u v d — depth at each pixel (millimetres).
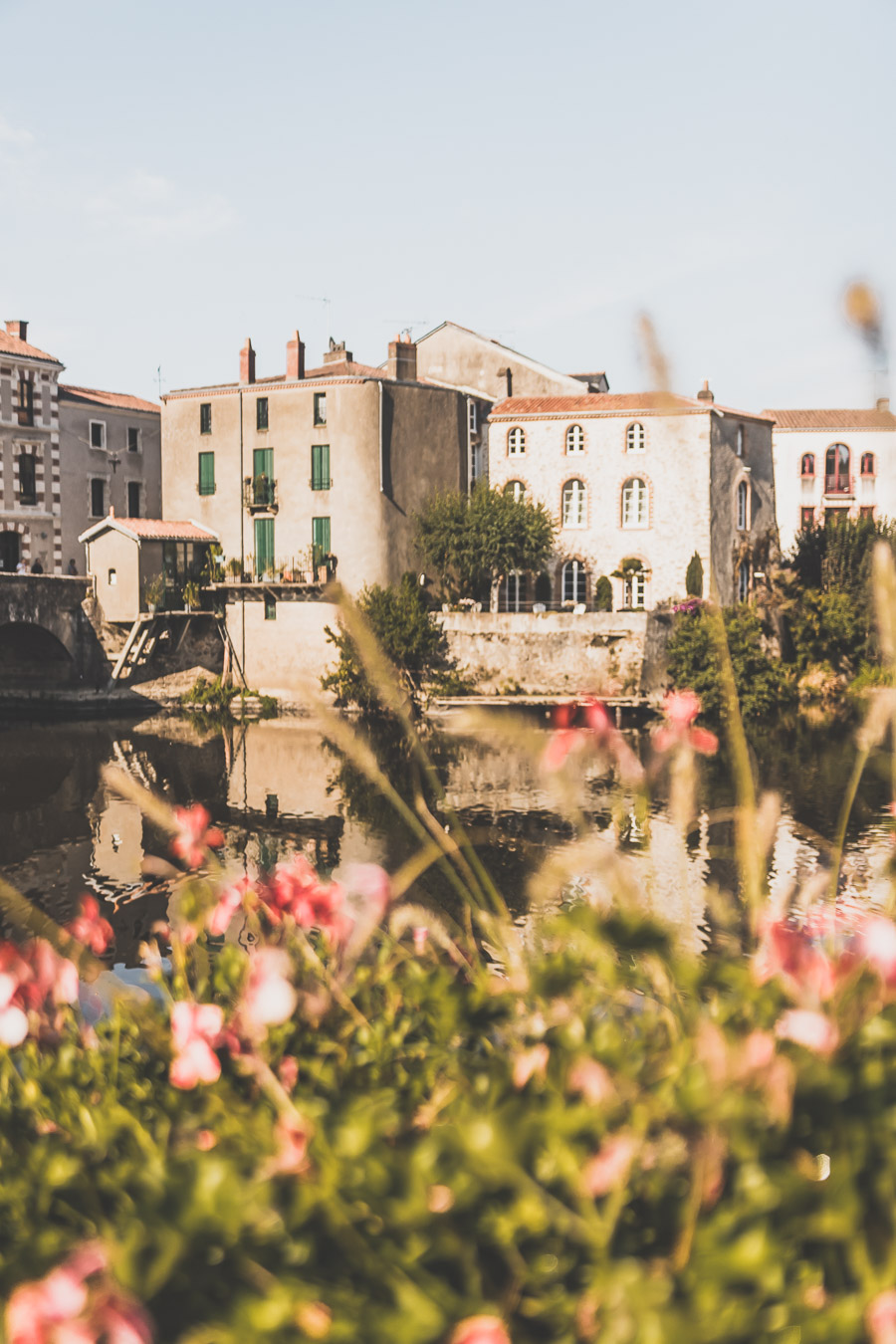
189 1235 1812
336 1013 2996
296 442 51938
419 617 46156
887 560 2562
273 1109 2533
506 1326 1819
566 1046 2354
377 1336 1764
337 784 32125
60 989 3137
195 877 3303
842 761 32938
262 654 52281
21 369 53281
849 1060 2143
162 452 55406
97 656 50406
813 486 65062
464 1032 2646
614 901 2592
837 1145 1948
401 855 23250
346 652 46281
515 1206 1889
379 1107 2289
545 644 46438
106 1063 2898
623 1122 2102
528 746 2848
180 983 3104
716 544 50969
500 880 18141
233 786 31938
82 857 24094
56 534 55156
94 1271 1817
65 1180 2268
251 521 53188
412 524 52062
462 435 54594
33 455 54000
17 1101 2842
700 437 49875
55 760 36781
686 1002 2588
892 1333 1663
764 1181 1862
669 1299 1791
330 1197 1879
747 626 44625
